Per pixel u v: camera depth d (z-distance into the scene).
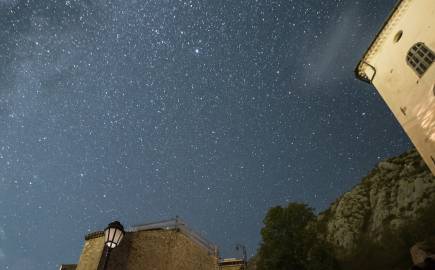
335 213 37.28
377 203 32.12
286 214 21.08
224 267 25.86
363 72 21.14
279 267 18.75
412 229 23.59
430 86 15.31
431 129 15.30
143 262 17.53
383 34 18.69
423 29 15.83
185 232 21.03
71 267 20.73
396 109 17.92
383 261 23.19
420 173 29.78
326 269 18.28
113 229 8.84
